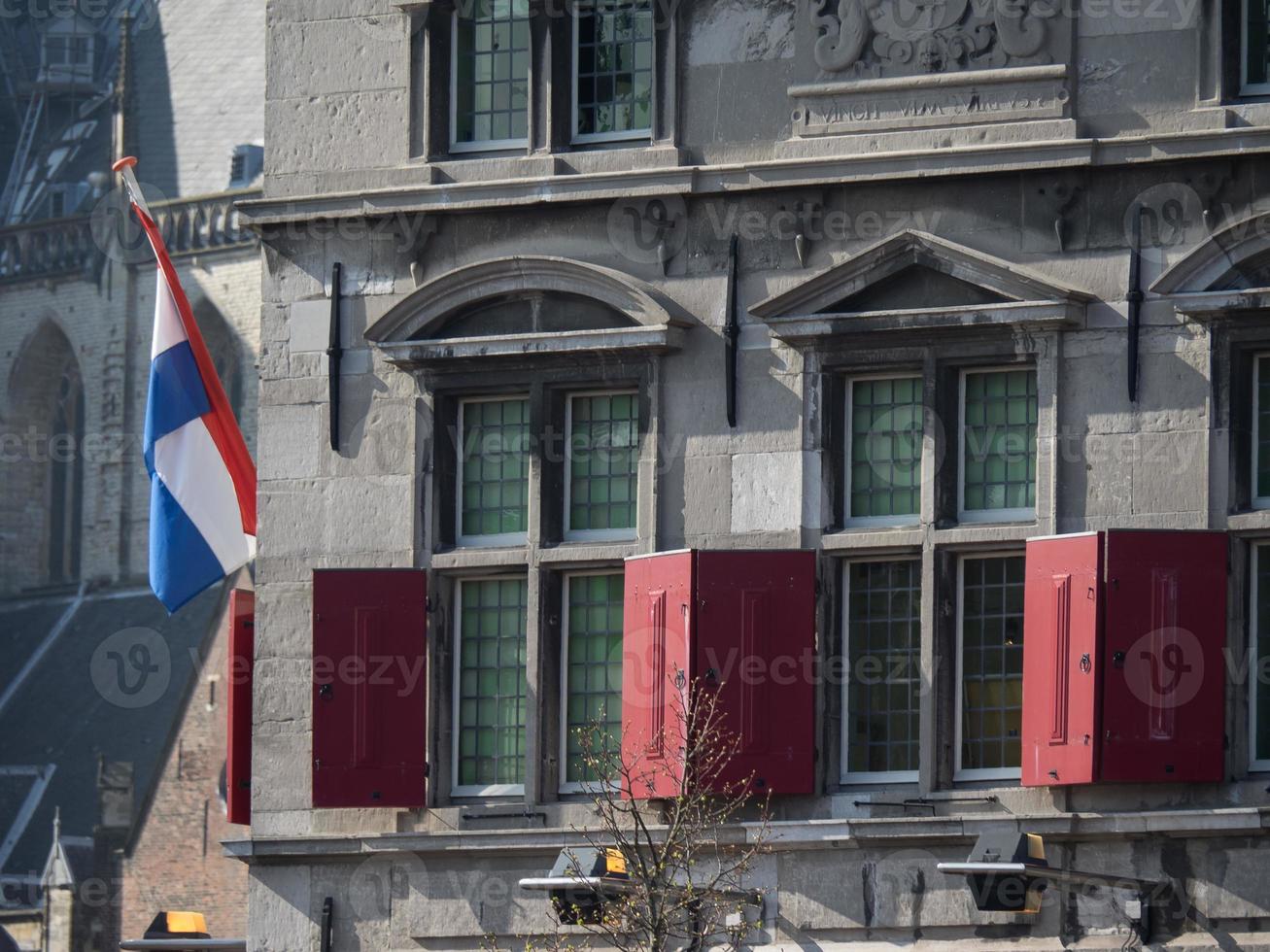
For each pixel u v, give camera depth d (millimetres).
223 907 116062
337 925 44844
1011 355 42094
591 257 44750
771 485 43281
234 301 124750
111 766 119562
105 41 134125
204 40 131250
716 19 44594
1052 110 42469
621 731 43719
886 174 42969
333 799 44719
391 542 45438
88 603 128500
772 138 44094
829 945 41812
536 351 44406
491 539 45219
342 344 46125
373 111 46500
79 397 132250
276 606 46062
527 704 44312
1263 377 41250
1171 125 41812
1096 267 41844
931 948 41156
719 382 43781
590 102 45594
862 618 42938
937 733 41844
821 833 41781
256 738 45844
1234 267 40875
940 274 42531
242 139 127812
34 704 123562
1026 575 41219
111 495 130000
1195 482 40969
